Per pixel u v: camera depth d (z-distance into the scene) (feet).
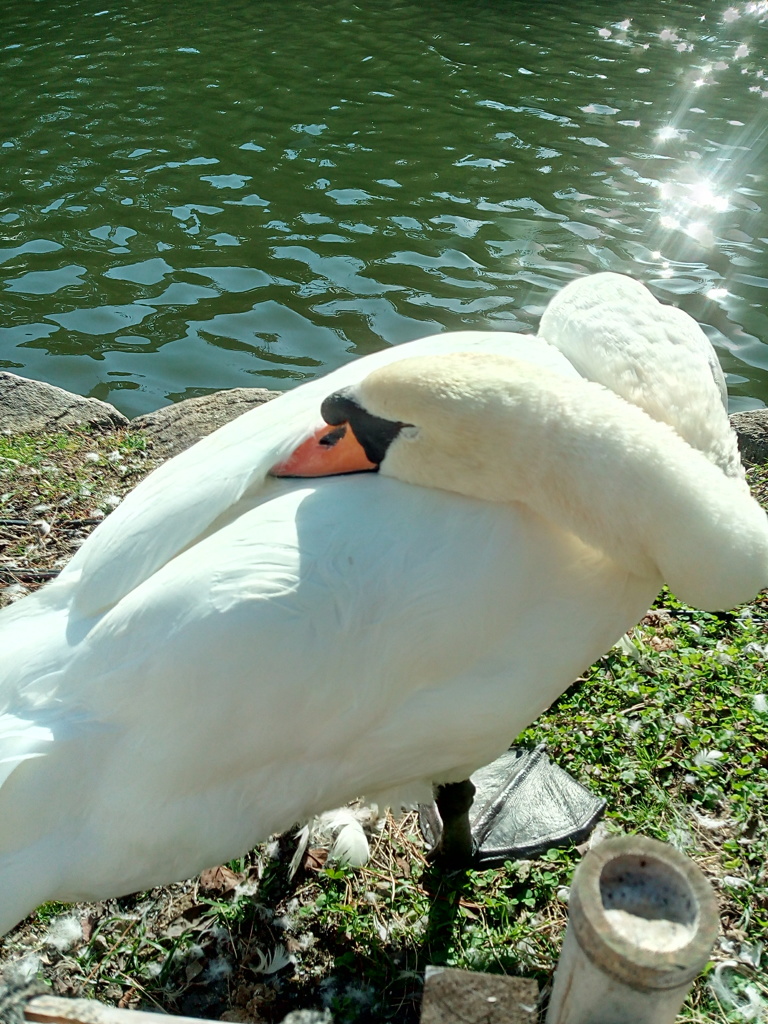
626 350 2.87
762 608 3.80
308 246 8.04
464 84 11.14
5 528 4.25
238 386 6.53
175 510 2.51
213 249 8.03
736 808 3.07
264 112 10.46
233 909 2.92
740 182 8.92
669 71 11.60
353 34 12.67
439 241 8.07
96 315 7.25
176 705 2.30
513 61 11.85
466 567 2.43
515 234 8.15
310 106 10.59
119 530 2.54
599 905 1.61
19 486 4.49
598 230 8.21
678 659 3.56
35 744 2.29
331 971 2.80
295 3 13.79
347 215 8.46
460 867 3.07
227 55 11.99
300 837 3.08
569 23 13.19
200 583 2.34
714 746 3.24
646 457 2.45
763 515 2.61
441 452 2.50
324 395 2.83
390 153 9.52
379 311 7.22
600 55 12.07
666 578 2.54
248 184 9.00
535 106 10.56
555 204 8.59
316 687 2.35
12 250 8.05
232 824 2.43
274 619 2.31
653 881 1.67
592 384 2.64
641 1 14.19
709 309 7.13
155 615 2.33
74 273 7.75
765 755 3.21
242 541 2.41
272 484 2.65
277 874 3.02
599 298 3.04
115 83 11.24
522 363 2.61
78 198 8.81
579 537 2.52
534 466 2.47
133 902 2.96
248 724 2.33
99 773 2.34
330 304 7.30
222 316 7.22
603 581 2.60
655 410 2.79
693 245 7.95
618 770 3.25
